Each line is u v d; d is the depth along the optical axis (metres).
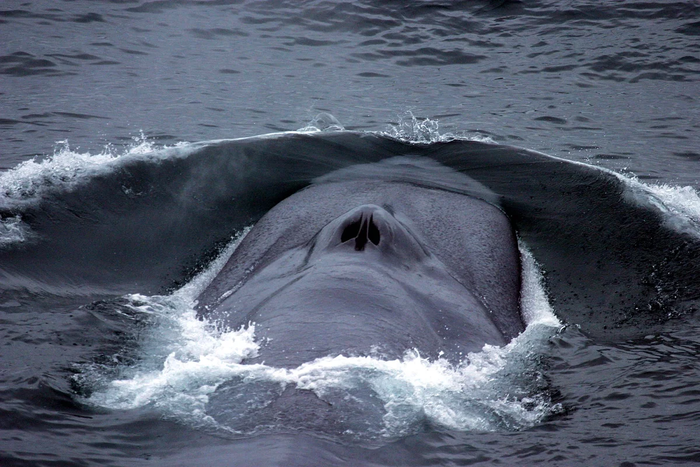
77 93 75.00
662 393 30.55
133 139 64.56
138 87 78.19
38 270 39.19
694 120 74.69
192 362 30.33
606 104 78.94
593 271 41.94
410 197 43.50
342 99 78.06
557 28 99.31
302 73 85.44
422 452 25.23
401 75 86.25
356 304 31.80
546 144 67.62
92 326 34.50
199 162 47.38
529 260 42.91
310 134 51.03
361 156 49.75
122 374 30.05
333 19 100.81
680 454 26.11
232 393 27.16
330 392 26.77
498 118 73.88
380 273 34.16
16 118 67.50
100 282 39.91
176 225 44.09
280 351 29.38
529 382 31.33
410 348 30.31
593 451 26.30
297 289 33.12
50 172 45.22
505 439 26.83
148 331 34.22
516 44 95.38
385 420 26.22
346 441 24.81
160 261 42.16
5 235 40.47
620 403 29.84
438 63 90.06
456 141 51.94
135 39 92.12
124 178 45.41
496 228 42.81
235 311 34.16
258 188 46.69
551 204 46.25
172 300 38.41
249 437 24.77
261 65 87.19
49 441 25.30
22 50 84.75
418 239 38.78
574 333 36.56
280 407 26.11
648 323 37.66
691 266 41.41
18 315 35.19
